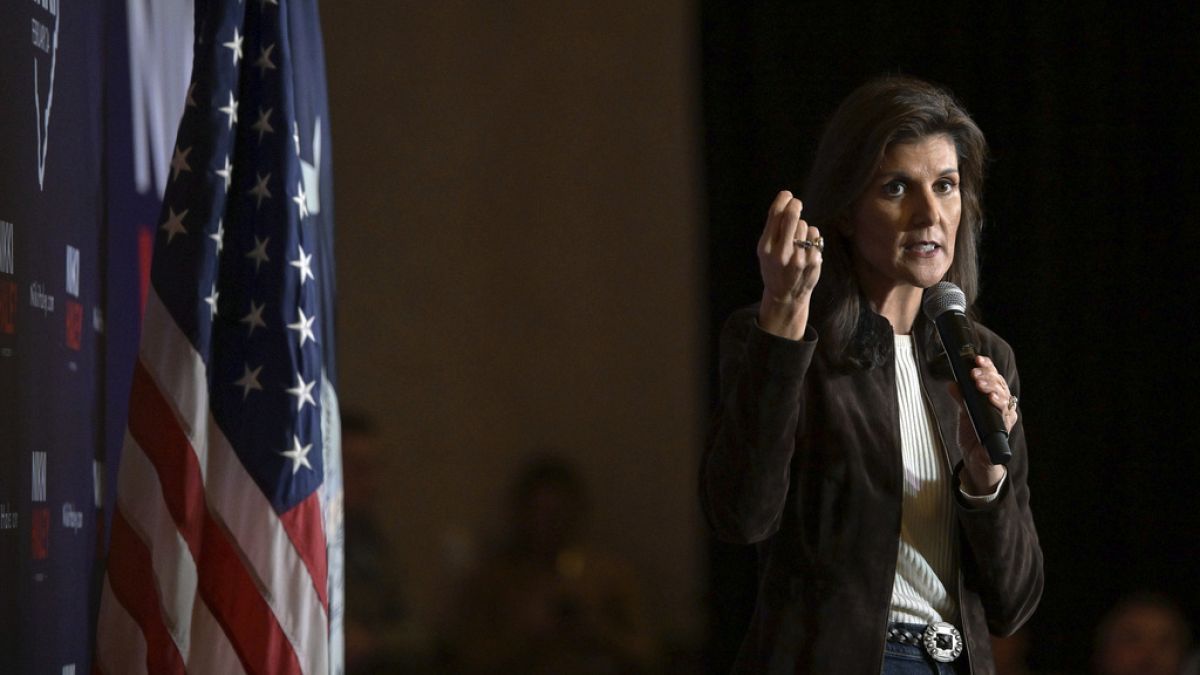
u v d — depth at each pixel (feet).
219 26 19.61
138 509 18.53
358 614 44.39
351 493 45.06
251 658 18.56
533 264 55.57
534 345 55.31
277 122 19.62
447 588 53.52
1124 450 47.14
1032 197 48.03
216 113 19.29
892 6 49.49
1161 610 36.14
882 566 15.37
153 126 22.63
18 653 17.31
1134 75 47.70
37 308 18.13
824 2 49.83
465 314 55.21
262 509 18.80
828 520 15.52
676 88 55.52
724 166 50.39
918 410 16.15
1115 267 47.55
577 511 48.91
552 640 46.70
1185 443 46.91
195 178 19.13
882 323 16.15
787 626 15.38
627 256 55.42
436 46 55.67
